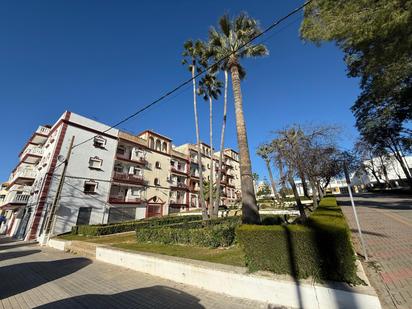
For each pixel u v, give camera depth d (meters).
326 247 3.99
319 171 15.10
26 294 5.53
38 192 20.53
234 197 52.50
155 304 4.54
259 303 4.19
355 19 6.58
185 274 5.67
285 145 14.17
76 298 5.10
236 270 4.83
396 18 5.77
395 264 4.88
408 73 9.20
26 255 11.59
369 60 8.30
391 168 45.03
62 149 21.69
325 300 3.64
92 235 16.05
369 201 21.97
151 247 9.07
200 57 21.69
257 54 12.48
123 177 26.92
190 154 41.84
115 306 4.54
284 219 13.70
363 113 27.02
